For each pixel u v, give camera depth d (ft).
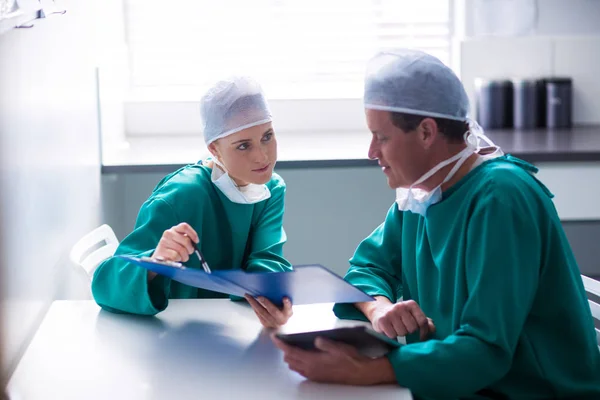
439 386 5.58
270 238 7.95
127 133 12.92
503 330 5.66
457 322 6.09
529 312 6.10
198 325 6.80
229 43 12.80
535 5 12.34
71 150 8.91
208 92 7.41
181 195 7.53
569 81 12.48
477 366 5.60
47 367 6.06
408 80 5.99
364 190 12.48
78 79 9.34
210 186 7.76
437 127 6.07
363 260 7.27
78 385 5.76
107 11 11.43
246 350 6.28
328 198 12.49
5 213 6.35
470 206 6.07
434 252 6.35
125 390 5.67
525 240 5.82
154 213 7.38
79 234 9.30
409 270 6.77
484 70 12.74
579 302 6.04
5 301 6.32
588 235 11.40
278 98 12.91
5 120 6.38
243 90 7.28
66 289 8.55
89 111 9.96
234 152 7.34
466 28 12.44
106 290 7.07
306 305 7.18
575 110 12.87
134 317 7.01
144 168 10.82
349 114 13.05
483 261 5.77
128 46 12.76
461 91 6.12
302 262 12.69
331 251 12.67
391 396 5.49
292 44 12.84
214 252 7.88
